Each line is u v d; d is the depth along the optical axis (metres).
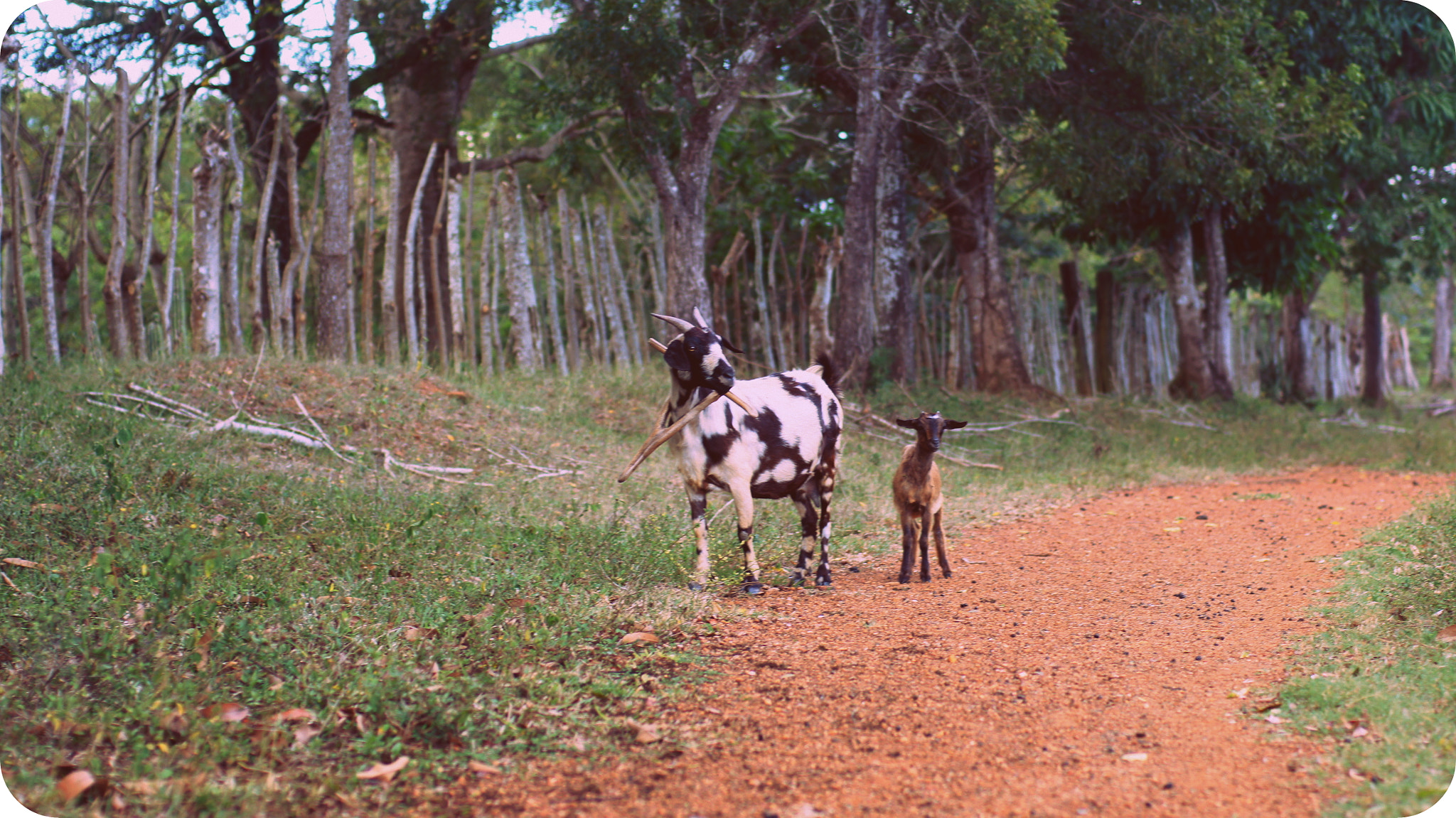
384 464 8.86
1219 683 4.75
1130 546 8.19
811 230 18.56
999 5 12.82
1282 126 15.60
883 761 3.92
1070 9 14.71
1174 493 11.24
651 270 15.82
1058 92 15.77
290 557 5.99
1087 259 31.80
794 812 3.52
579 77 13.61
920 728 4.24
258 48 15.48
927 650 5.32
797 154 22.30
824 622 5.88
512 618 5.44
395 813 3.54
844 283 14.66
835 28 14.60
